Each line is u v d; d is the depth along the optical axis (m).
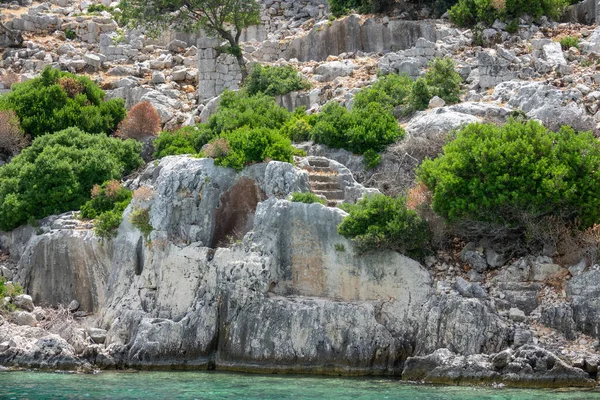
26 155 45.00
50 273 40.47
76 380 33.44
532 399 29.64
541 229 35.16
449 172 35.78
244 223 38.84
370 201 36.22
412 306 35.09
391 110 44.69
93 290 39.66
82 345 36.25
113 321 37.59
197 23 53.28
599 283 33.38
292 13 62.47
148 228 38.34
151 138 47.03
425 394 30.62
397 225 35.31
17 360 35.78
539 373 31.78
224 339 35.84
